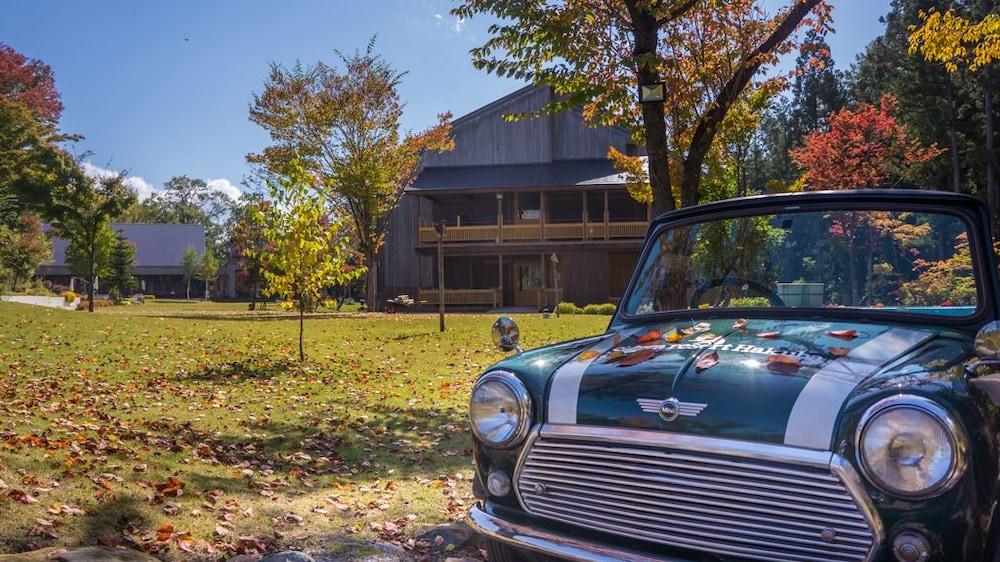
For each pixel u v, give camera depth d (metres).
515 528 3.14
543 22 9.72
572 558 2.96
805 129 63.53
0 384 10.03
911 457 2.47
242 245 44.12
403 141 35.19
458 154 40.50
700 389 2.89
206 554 4.36
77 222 34.16
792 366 2.92
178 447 6.82
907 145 37.88
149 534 4.50
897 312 3.62
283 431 8.27
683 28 11.58
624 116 11.05
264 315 30.92
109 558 3.87
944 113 41.66
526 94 39.94
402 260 41.78
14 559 3.70
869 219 3.90
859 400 2.63
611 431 2.96
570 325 22.61
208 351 15.30
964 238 3.66
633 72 10.39
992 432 2.56
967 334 3.39
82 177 33.84
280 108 33.19
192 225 88.19
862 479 2.54
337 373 13.41
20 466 5.29
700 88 11.74
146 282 85.88
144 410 8.91
